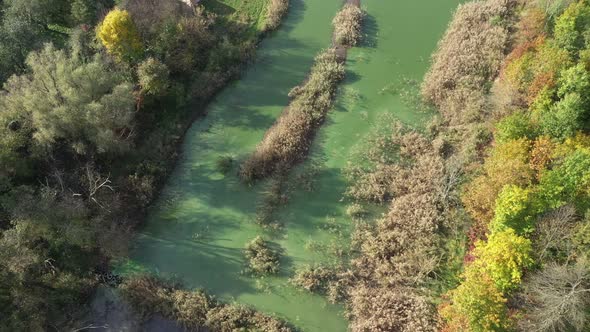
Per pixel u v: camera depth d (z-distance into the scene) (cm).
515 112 4341
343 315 3925
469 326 3284
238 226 4525
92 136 4497
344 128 5138
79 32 5231
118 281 4203
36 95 4234
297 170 4844
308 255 4291
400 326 3750
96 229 4175
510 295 3478
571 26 4631
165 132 5103
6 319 3734
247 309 3959
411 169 4700
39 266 4053
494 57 5316
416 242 4175
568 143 3959
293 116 5150
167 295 4044
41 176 4641
